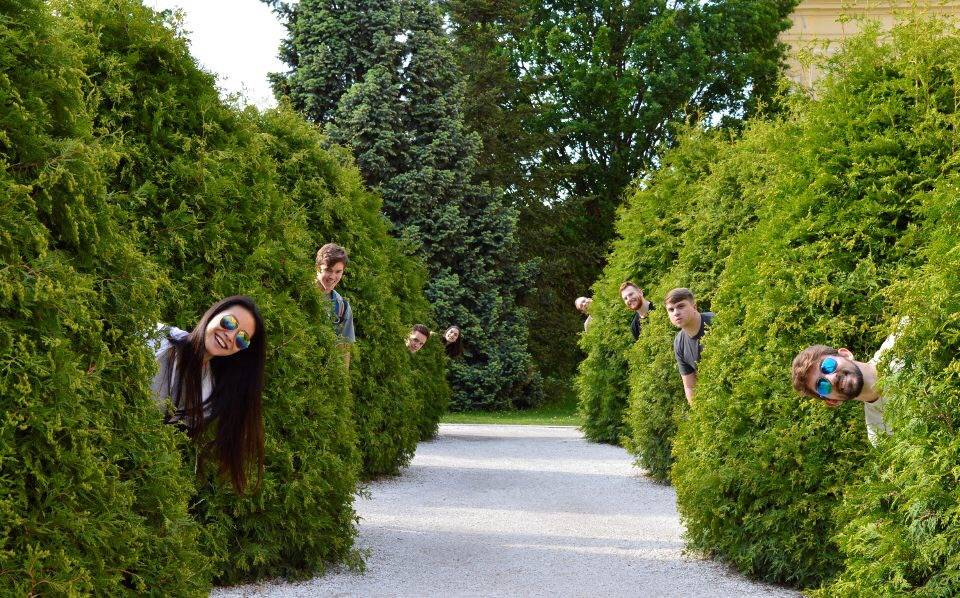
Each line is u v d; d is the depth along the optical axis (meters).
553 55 30.59
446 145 24.66
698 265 9.38
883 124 5.24
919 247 4.84
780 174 5.72
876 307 4.88
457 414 23.72
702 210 9.62
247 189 5.43
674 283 9.59
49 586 2.93
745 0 29.80
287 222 5.78
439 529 7.13
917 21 5.43
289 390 5.41
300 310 5.74
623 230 13.38
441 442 14.32
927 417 3.38
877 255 5.00
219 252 5.21
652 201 12.66
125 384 3.46
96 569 3.13
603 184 32.22
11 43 3.23
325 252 7.03
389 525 7.25
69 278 3.13
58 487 3.01
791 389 5.14
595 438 14.30
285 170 8.34
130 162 4.91
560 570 5.79
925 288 3.45
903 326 3.47
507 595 5.18
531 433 16.59
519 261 30.05
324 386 5.81
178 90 5.25
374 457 9.53
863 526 3.66
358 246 9.19
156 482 3.52
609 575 5.65
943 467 3.27
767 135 8.59
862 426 4.91
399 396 9.95
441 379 14.81
